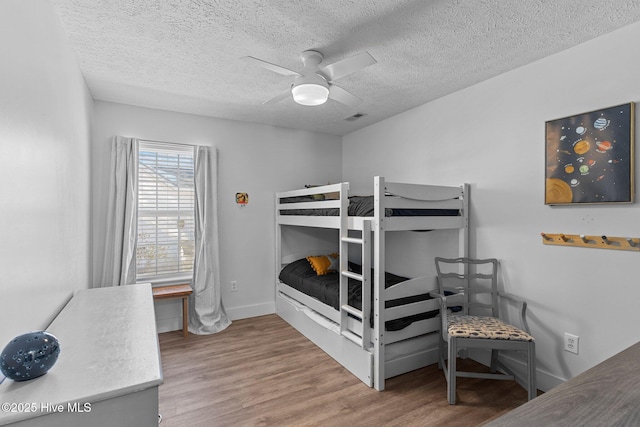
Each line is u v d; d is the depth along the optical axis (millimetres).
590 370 846
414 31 1960
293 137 4234
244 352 2908
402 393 2227
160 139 3430
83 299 1876
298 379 2424
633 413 665
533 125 2336
